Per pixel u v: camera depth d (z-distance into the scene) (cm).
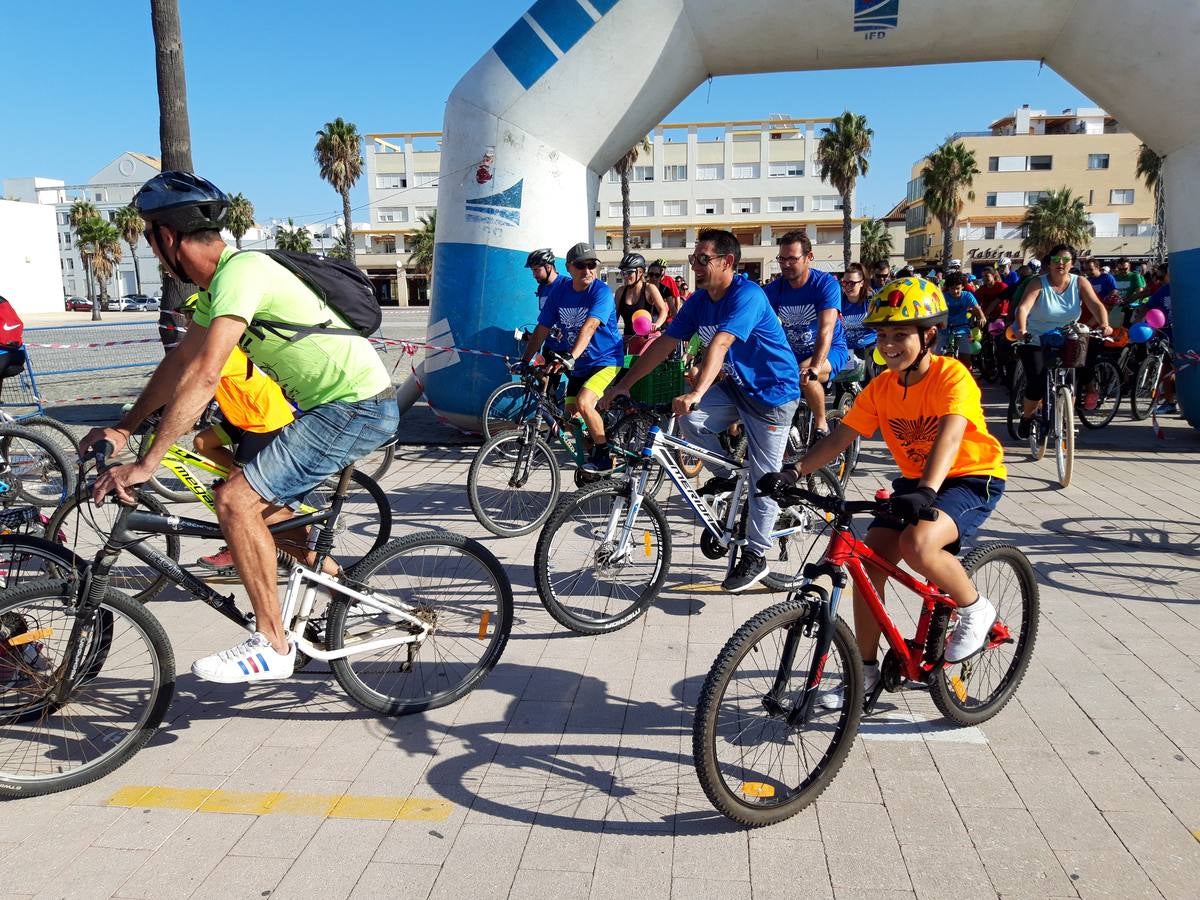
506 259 862
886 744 321
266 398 374
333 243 7250
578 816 282
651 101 859
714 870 256
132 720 328
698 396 399
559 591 462
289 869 258
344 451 323
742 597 473
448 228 888
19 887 251
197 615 452
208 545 552
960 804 284
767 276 6150
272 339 308
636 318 711
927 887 247
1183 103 798
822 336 567
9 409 961
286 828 278
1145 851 260
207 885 252
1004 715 340
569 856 263
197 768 312
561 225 864
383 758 318
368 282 333
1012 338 704
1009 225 5572
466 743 328
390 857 263
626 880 252
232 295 287
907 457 311
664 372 704
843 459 704
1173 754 310
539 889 249
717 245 417
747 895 245
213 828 278
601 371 633
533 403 650
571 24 813
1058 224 4806
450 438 933
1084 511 618
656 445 428
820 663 278
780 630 280
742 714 281
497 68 841
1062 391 688
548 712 350
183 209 291
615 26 807
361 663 373
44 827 279
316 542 338
